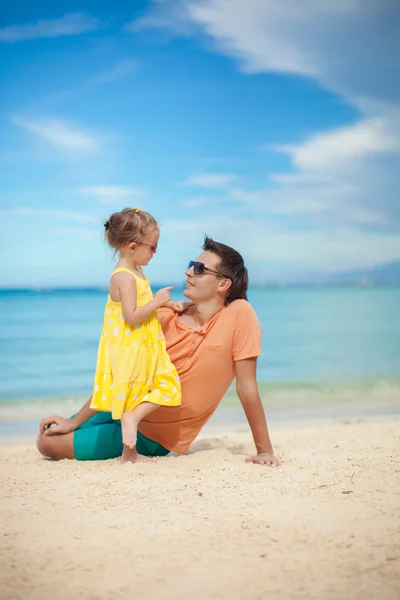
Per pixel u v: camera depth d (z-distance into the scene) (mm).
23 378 10953
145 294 4508
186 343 4539
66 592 2416
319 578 2498
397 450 4926
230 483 3842
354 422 7223
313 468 4258
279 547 2791
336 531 2965
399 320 20656
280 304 27734
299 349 14523
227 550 2768
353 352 13961
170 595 2389
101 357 4512
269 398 9023
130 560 2682
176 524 3098
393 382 10320
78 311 23547
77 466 4379
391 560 2639
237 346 4523
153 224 4555
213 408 4723
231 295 4637
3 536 2965
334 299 30797
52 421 4785
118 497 3553
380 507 3326
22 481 3949
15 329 18062
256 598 2359
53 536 2957
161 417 4641
